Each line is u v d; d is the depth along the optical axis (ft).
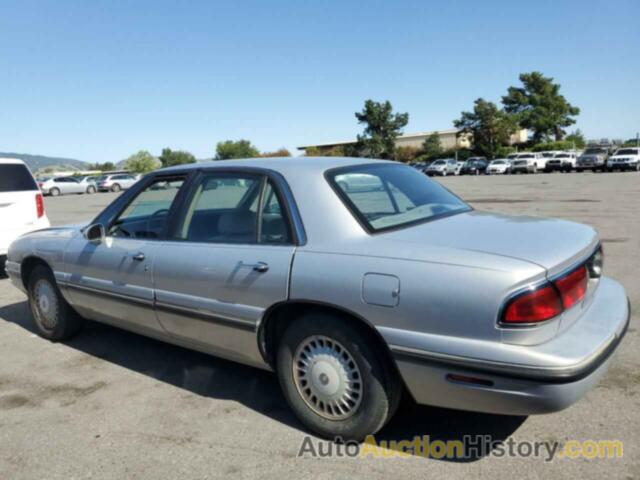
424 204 11.57
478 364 8.19
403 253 9.05
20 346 16.21
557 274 8.40
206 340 11.90
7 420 11.60
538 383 7.87
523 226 10.37
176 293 12.01
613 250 26.84
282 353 10.58
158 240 12.68
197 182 12.39
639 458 9.25
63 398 12.57
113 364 14.51
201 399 12.23
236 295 10.87
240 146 236.63
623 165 124.06
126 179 150.41
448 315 8.39
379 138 214.90
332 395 10.00
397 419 10.91
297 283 9.89
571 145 208.54
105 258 13.74
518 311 7.97
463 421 10.75
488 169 156.04
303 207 10.36
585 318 9.15
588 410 10.89
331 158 12.01
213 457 9.86
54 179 134.62
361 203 10.37
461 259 8.55
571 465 9.12
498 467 9.16
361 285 9.16
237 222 11.32
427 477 8.97
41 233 16.60
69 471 9.65
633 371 12.53
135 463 9.80
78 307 15.20
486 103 210.18
